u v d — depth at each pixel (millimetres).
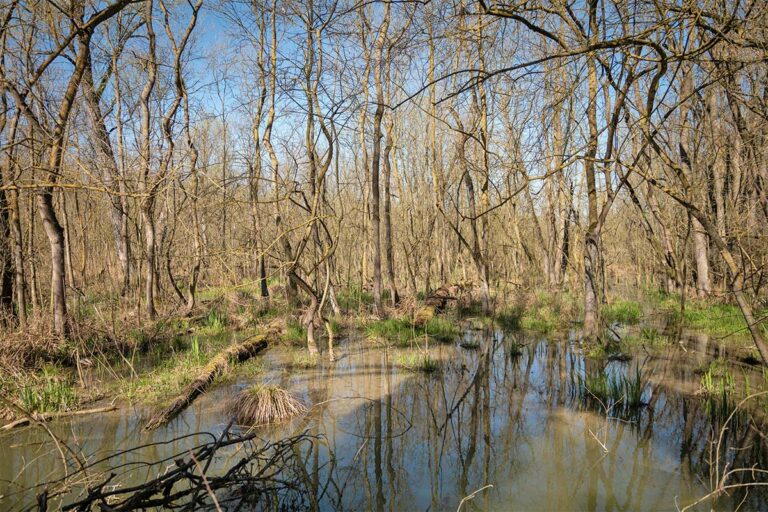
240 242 13805
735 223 8328
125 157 12633
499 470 5129
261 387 6719
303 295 15914
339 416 6613
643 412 6465
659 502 4414
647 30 4172
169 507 3746
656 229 18234
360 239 21109
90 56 11469
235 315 13469
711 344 10070
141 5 13430
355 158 19500
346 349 10430
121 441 5848
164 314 13484
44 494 3604
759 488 4516
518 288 18391
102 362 9125
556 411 6656
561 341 10906
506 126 11469
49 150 6895
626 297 17672
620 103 5434
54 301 9375
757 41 4398
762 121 6125
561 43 5160
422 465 5277
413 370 8734
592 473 5000
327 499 4621
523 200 20188
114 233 15797
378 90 13602
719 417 6094
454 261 24016
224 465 5219
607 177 9133
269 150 12969
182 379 7906
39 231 13133
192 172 7027
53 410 6633
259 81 14156
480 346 10594
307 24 10234
